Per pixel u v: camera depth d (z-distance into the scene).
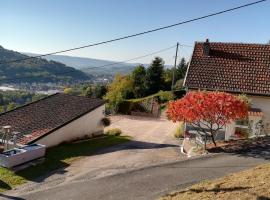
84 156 17.92
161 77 63.12
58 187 12.59
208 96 15.81
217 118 15.84
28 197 11.72
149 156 17.39
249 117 19.38
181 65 72.56
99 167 15.40
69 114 23.69
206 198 9.41
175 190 11.00
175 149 19.47
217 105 15.54
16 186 13.15
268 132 19.97
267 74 21.61
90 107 25.20
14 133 19.00
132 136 26.39
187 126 21.48
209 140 18.88
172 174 12.70
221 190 9.92
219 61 23.25
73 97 27.45
